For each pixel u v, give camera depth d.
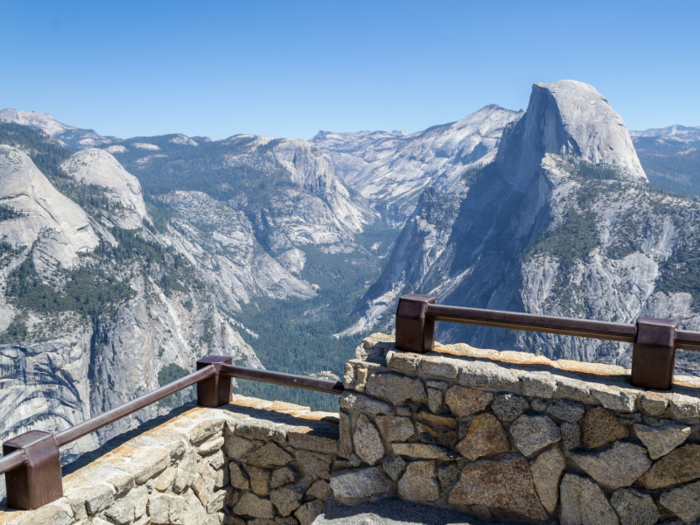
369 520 3.96
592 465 3.46
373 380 4.16
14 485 3.50
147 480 4.18
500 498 3.76
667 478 3.26
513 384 3.66
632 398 3.30
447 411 3.91
